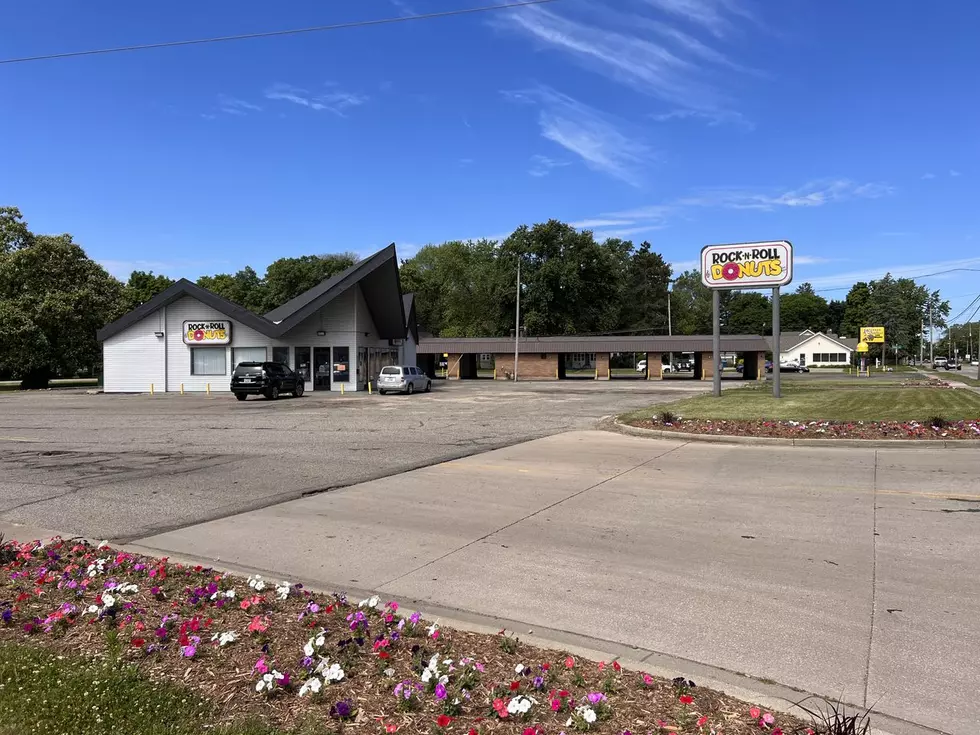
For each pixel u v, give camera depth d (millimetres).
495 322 80625
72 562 5668
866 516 7488
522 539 6730
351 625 4199
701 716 3193
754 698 3461
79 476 10406
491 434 15859
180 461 11836
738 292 133375
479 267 87875
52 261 44938
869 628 4449
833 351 109250
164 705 3256
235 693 3396
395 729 3062
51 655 3775
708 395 28547
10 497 8859
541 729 3057
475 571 5758
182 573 5402
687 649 4184
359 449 13273
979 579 5379
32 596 4746
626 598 5086
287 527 7273
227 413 22750
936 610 4746
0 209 49000
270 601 4793
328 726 3102
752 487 9234
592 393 34625
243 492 9141
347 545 6566
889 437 13125
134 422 19453
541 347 58469
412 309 51469
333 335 37781
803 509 7883
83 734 3008
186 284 37188
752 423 15578
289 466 11242
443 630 4293
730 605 4910
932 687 3654
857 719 3295
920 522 7184
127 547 6559
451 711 3230
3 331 41000
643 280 100812
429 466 11188
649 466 11062
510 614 4805
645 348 57375
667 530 7027
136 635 4039
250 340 37719
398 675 3602
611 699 3369
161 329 38094
